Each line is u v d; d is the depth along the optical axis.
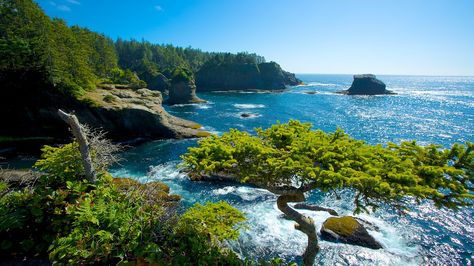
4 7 48.06
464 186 6.30
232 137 8.78
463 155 6.70
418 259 14.86
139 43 170.62
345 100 95.00
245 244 15.41
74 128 8.98
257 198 20.81
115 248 7.28
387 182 6.12
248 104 82.81
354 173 6.20
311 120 56.78
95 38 88.94
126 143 38.22
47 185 9.59
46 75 38.12
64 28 55.59
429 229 17.61
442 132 47.47
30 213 8.52
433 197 6.33
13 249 8.10
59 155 9.94
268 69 145.38
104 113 38.41
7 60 37.22
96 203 8.30
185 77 88.25
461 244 16.30
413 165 6.59
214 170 7.67
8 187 9.66
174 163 29.08
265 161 7.72
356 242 15.49
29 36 46.50
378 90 119.75
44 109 38.19
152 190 9.88
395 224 18.03
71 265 6.81
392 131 48.12
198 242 8.00
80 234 7.27
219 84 145.00
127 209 8.26
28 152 33.47
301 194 8.37
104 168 10.45
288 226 17.14
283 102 87.94
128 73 91.44
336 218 16.86
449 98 107.75
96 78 62.75
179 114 63.16
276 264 9.42
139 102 44.31
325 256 14.63
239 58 155.12
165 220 8.30
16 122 38.31
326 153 6.90
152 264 7.13
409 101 94.44
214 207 9.99
